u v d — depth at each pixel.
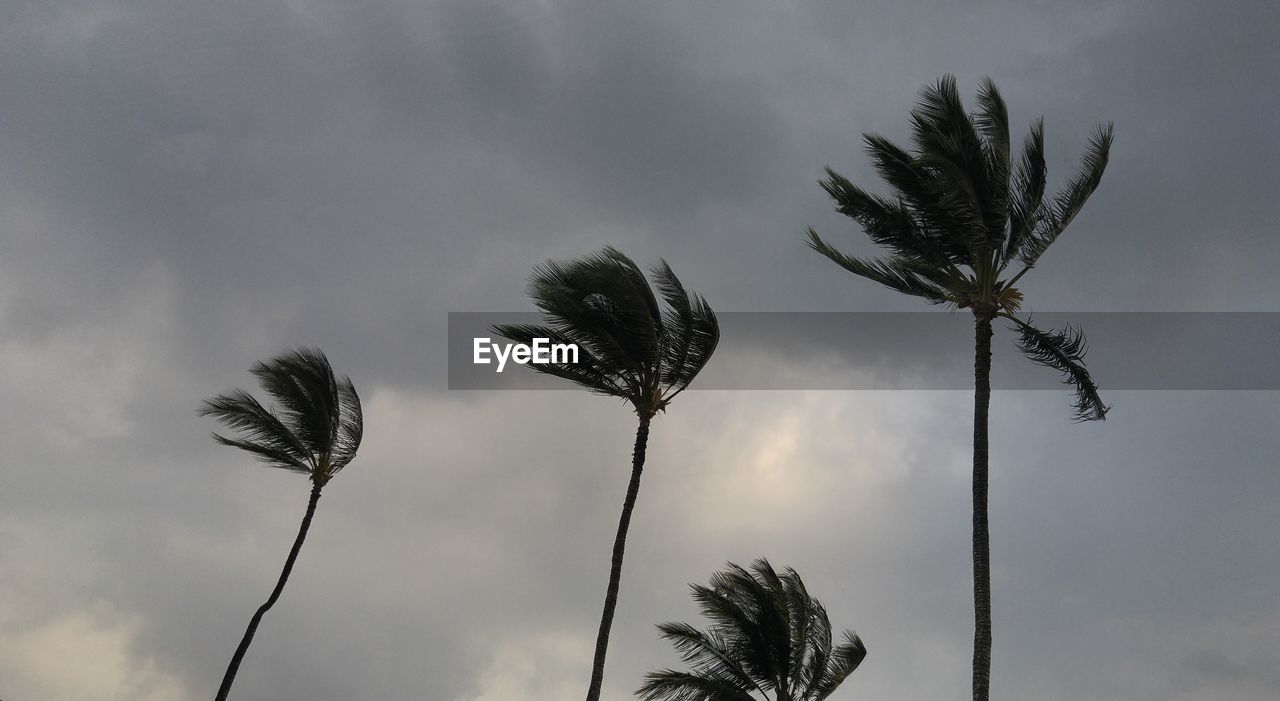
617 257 27.34
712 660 29.67
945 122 23.91
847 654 32.12
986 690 21.83
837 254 26.61
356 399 36.62
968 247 25.30
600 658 26.20
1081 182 24.77
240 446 34.09
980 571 23.00
